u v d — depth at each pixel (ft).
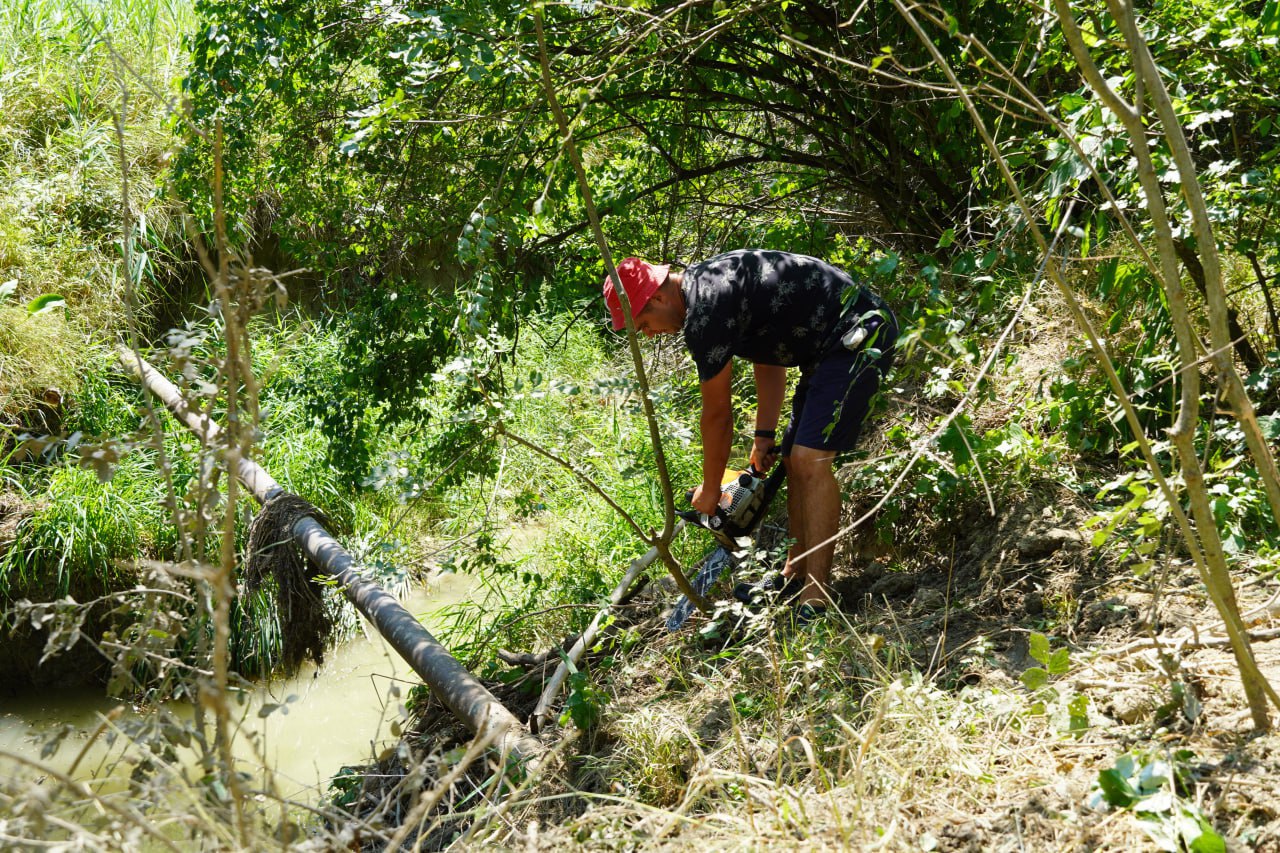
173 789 5.97
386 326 16.42
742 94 19.21
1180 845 6.38
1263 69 10.33
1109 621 9.87
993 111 14.80
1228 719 7.43
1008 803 7.31
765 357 12.84
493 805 9.12
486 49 12.19
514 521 21.93
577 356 27.91
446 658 12.60
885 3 15.40
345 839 6.56
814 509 12.14
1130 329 12.56
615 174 19.53
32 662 20.08
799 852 6.98
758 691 10.56
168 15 33.14
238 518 18.06
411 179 15.98
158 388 23.85
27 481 22.49
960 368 11.57
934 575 12.90
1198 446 10.97
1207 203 11.00
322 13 14.96
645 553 17.10
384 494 23.45
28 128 29.99
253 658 19.24
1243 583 9.55
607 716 11.09
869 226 20.40
